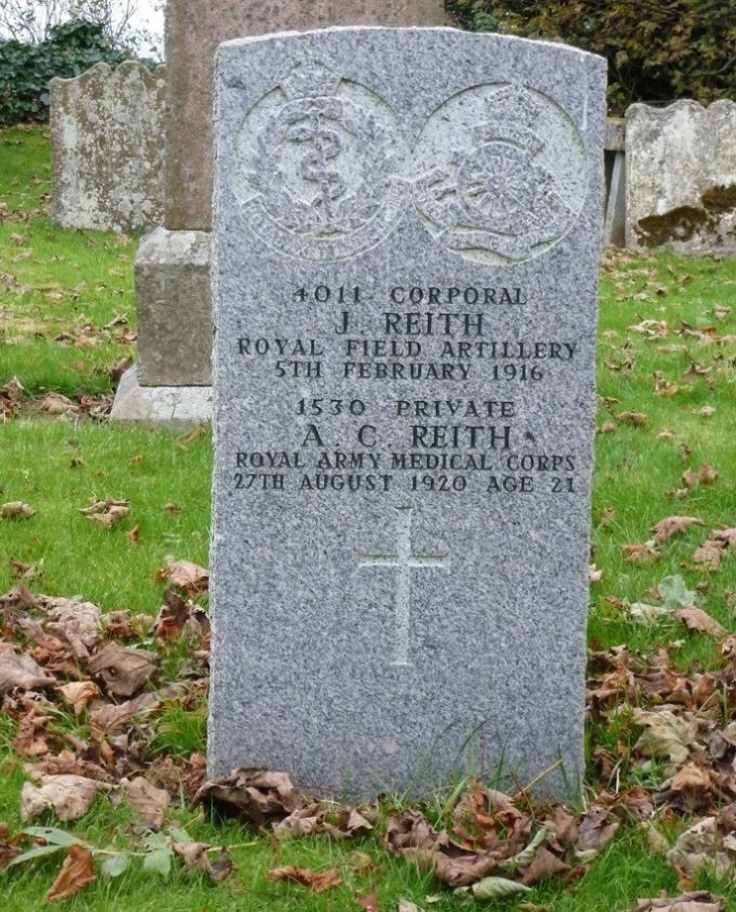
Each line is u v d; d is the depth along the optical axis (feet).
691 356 14.97
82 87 23.71
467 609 8.38
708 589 10.14
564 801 8.43
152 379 12.59
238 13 12.32
